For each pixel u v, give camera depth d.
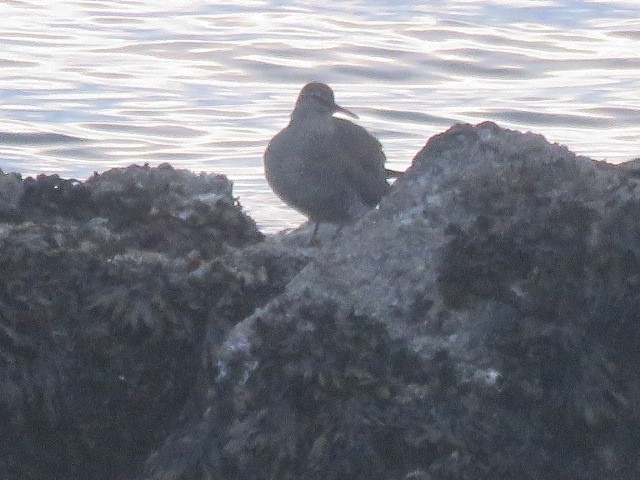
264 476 9.47
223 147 24.58
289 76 30.33
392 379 9.68
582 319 10.09
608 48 33.78
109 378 10.13
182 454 9.66
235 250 11.74
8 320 10.13
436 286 10.34
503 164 11.30
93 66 30.70
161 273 10.60
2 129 25.19
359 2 39.94
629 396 9.87
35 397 9.98
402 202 11.26
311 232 14.21
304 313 10.00
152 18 36.62
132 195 12.45
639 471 9.72
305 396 9.61
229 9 38.28
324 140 14.05
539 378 9.84
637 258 10.33
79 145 24.45
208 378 9.95
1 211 11.90
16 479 9.94
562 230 10.45
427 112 27.33
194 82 29.55
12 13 36.56
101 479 10.11
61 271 10.48
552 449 9.65
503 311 10.12
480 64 31.86
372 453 9.41
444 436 9.46
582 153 24.75
